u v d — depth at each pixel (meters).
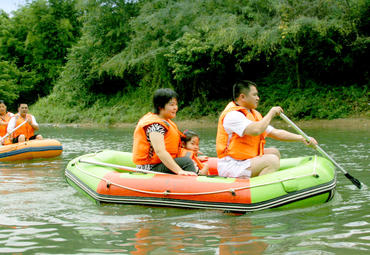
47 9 23.62
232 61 14.82
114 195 3.29
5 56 24.45
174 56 14.37
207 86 15.16
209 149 6.75
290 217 2.77
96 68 18.45
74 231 2.59
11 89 21.88
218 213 2.96
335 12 11.98
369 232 2.42
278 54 13.53
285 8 12.05
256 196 2.92
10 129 6.61
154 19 14.69
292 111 12.74
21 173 4.91
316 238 2.33
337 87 13.45
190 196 3.05
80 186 3.70
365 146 6.38
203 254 2.13
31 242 2.38
